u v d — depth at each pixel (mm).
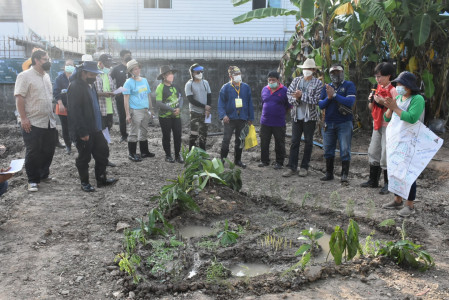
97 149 6355
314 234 4047
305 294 3412
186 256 4074
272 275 3699
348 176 7531
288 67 10922
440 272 3797
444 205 5750
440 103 10805
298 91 7051
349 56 9859
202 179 6133
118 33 17906
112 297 3391
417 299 3318
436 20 10266
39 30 18219
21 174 7598
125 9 17766
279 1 17922
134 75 8023
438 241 4539
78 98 5793
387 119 5402
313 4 9086
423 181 7117
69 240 4492
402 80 4836
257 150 9547
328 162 7098
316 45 10430
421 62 10453
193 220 5145
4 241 4426
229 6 17922
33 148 6137
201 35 18078
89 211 5391
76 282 3604
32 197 5906
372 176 6598
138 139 8297
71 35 22047
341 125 6840
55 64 13008
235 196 6051
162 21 17922
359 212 5473
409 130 4973
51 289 3484
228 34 18094
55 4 19797
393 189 5125
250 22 18016
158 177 7086
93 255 4129
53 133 6496
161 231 4539
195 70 7711
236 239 4547
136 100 8039
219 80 13250
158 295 3395
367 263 3912
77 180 6863
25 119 5980
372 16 9047
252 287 3490
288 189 6613
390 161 5148
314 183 6984
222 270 3795
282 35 18141
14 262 3951
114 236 4641
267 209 5711
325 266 3830
